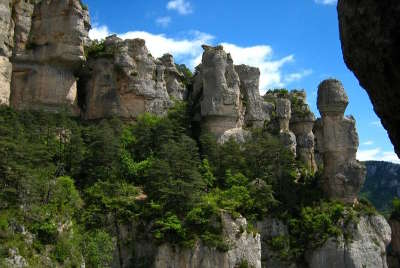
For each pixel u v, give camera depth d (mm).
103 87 92625
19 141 61688
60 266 50906
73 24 88625
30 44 87750
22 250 48719
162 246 63000
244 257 65812
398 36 10953
